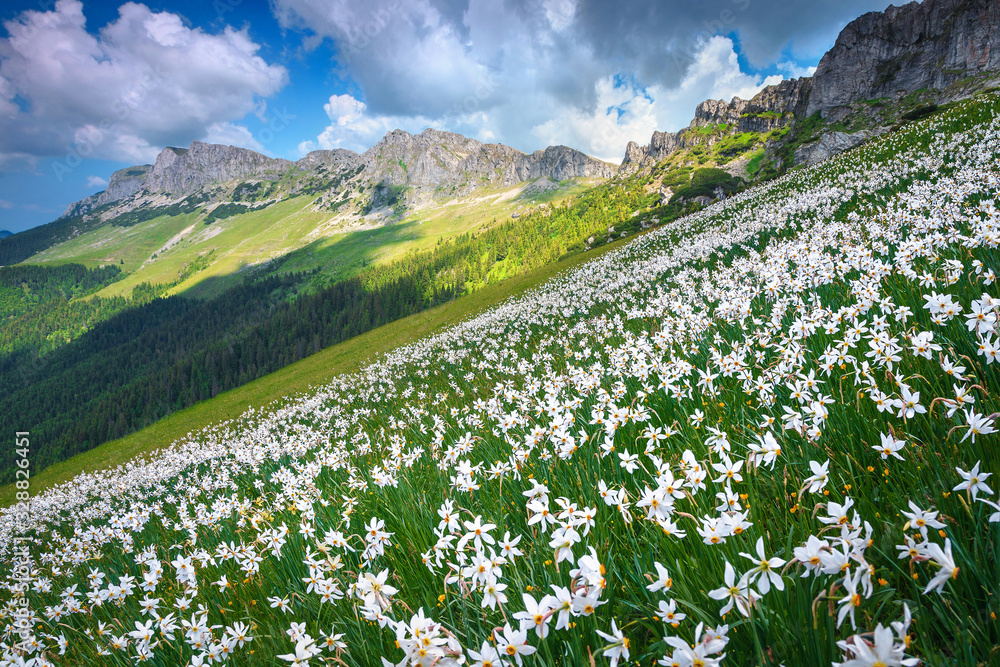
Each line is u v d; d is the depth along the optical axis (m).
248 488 10.74
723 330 6.89
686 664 1.60
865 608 1.96
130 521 7.68
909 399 2.73
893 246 7.92
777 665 1.79
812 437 2.97
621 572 2.63
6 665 3.88
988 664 1.59
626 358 6.57
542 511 2.63
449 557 3.14
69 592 5.29
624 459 3.24
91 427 113.62
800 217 20.23
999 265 4.78
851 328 4.01
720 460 3.36
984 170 13.00
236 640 3.14
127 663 3.88
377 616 2.27
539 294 34.84
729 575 1.82
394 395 19.30
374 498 5.28
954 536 1.96
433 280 198.62
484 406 8.11
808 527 2.42
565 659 2.02
